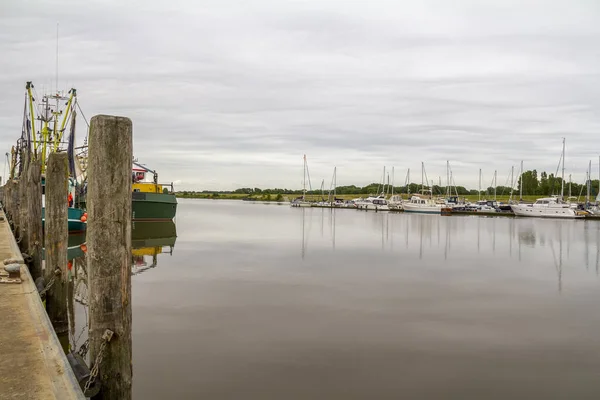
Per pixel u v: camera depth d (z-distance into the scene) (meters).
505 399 8.61
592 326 13.28
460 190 166.62
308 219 70.25
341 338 11.77
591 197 101.94
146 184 46.53
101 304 5.95
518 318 14.05
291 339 11.58
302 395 8.52
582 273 22.94
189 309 14.26
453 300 16.33
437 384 9.16
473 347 11.33
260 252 28.78
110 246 5.94
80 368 6.73
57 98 38.25
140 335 11.63
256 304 15.06
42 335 6.49
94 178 5.88
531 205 80.06
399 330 12.57
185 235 39.50
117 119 5.92
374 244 35.03
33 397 4.75
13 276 9.78
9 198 30.48
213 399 8.27
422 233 45.84
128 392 6.12
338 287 18.12
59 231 11.09
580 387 9.18
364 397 8.51
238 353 10.51
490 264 25.61
